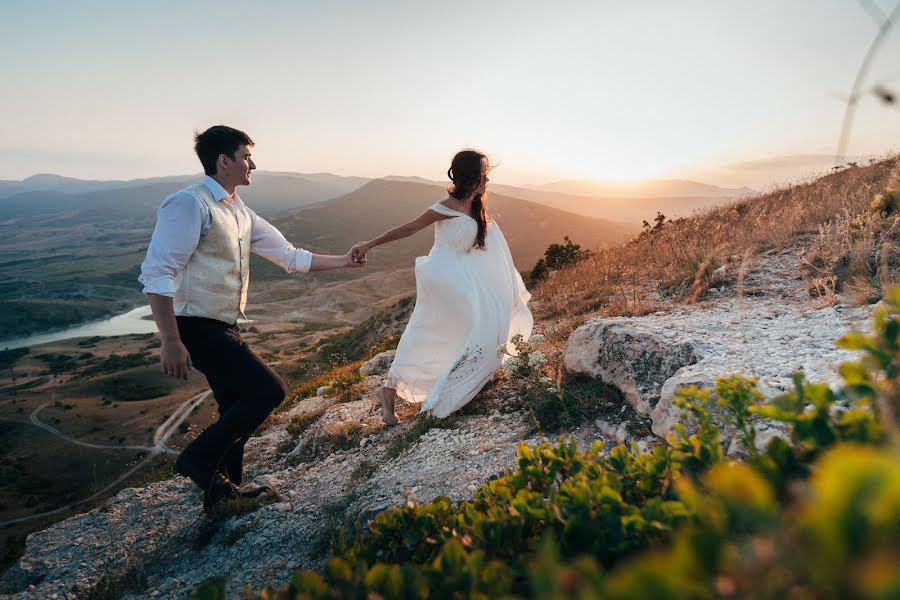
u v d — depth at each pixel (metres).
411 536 1.58
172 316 3.48
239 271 3.92
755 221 7.92
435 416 4.57
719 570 0.48
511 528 1.29
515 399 4.56
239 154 3.81
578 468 1.62
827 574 0.37
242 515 4.03
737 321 4.15
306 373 13.25
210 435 3.80
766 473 0.94
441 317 4.70
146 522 4.52
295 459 5.41
